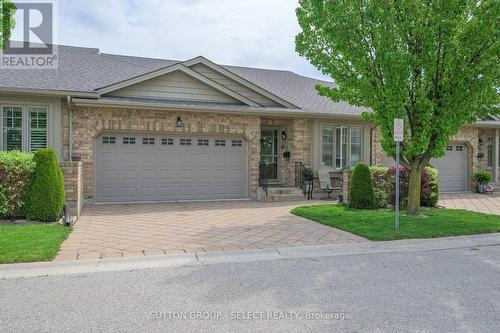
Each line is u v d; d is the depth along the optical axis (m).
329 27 9.65
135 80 13.41
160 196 13.79
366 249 7.22
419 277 5.49
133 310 4.22
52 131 12.40
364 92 9.84
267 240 7.70
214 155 14.48
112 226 9.03
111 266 5.89
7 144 12.12
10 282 5.12
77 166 10.24
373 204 11.98
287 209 12.17
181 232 8.40
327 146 16.33
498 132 19.77
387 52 9.02
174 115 13.71
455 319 4.04
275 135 16.67
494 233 8.65
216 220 10.01
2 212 9.13
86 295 4.66
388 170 12.45
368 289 4.95
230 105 14.55
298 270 5.79
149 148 13.62
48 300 4.49
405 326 3.87
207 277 5.39
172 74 14.09
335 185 16.33
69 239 7.54
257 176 14.90
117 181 13.24
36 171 9.25
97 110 12.82
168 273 5.57
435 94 9.84
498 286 5.12
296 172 15.70
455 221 9.66
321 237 8.00
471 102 9.41
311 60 10.52
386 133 9.88
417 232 8.27
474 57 9.41
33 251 6.24
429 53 9.13
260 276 5.46
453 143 18.95
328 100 17.39
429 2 9.23
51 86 12.27
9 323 3.88
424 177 12.67
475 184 18.88
